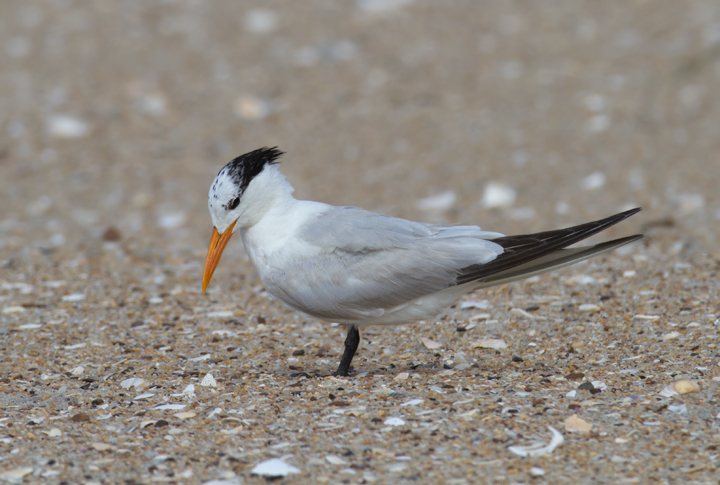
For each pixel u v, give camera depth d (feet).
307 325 33.55
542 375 26.18
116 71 74.90
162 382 27.04
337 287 26.58
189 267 42.29
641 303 32.96
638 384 24.88
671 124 60.29
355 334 27.68
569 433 21.79
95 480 20.08
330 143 61.52
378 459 20.80
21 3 91.40
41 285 39.19
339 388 25.77
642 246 41.73
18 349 30.68
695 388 24.03
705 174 51.75
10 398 25.68
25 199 54.95
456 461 20.58
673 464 20.06
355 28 82.17
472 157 57.77
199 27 84.23
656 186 50.67
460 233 26.71
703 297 33.04
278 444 21.76
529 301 34.40
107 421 23.66
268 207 27.22
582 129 60.64
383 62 74.49
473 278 25.77
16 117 66.74
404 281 26.18
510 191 51.85
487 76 70.59
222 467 20.62
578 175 53.78
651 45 73.97
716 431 21.58
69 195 55.36
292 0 90.33
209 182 56.95
